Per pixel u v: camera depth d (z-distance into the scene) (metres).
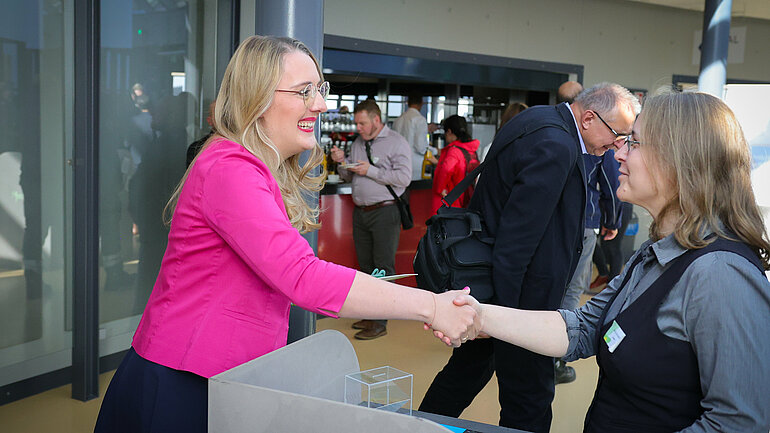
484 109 7.61
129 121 4.12
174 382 1.38
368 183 4.98
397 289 1.40
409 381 1.43
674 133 1.33
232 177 1.34
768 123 3.72
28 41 3.55
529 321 1.65
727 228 1.30
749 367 1.20
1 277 3.52
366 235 5.12
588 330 1.66
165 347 1.39
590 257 4.08
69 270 3.82
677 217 1.36
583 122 2.60
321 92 1.53
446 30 6.03
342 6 5.30
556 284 2.53
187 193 1.39
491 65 6.42
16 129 3.53
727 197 1.29
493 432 1.47
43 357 3.74
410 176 5.04
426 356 4.50
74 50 3.47
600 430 1.42
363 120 4.96
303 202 1.61
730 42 8.15
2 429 3.24
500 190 2.56
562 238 2.53
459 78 6.17
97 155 3.50
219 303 1.38
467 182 2.71
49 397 3.67
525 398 2.56
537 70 6.84
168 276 1.43
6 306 3.55
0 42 3.43
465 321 1.44
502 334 1.63
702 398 1.29
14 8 3.47
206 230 1.37
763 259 1.32
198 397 1.39
